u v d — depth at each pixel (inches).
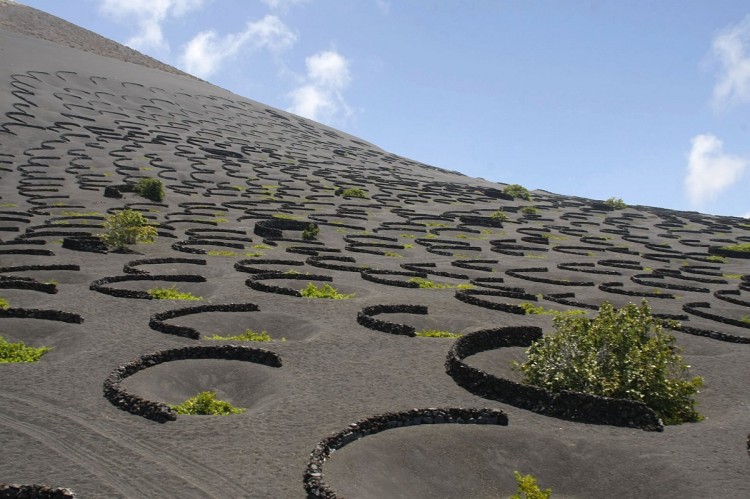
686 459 842.8
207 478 729.6
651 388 1013.2
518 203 4148.6
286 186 3698.3
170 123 4977.9
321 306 1491.1
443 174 5669.3
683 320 1678.2
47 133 3912.4
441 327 1423.5
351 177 4306.1
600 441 877.2
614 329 1073.5
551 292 1950.1
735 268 2701.8
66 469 730.8
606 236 3275.1
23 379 976.3
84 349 1119.0
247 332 1270.9
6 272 1647.4
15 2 7278.5
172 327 1221.1
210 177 3644.2
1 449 764.0
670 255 2864.2
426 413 898.1
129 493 692.1
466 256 2490.2
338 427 869.8
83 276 1663.4
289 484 725.3
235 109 6190.9
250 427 859.4
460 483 783.7
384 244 2534.5
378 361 1151.6
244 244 2297.0
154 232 2176.4
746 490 765.3
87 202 2773.1
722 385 1162.0
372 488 731.4
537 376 1067.9
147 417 870.4
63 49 6102.4
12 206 2603.3
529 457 836.6
